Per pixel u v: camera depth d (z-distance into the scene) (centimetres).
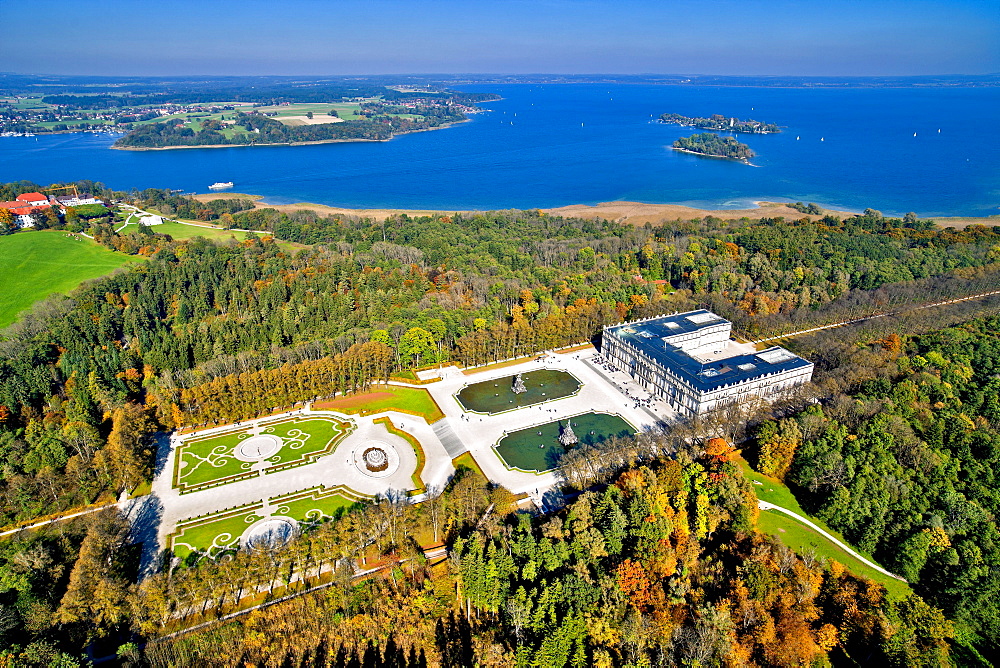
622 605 17062
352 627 18025
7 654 15662
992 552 18450
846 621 16975
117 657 17175
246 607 19012
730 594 17300
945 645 16475
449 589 19438
